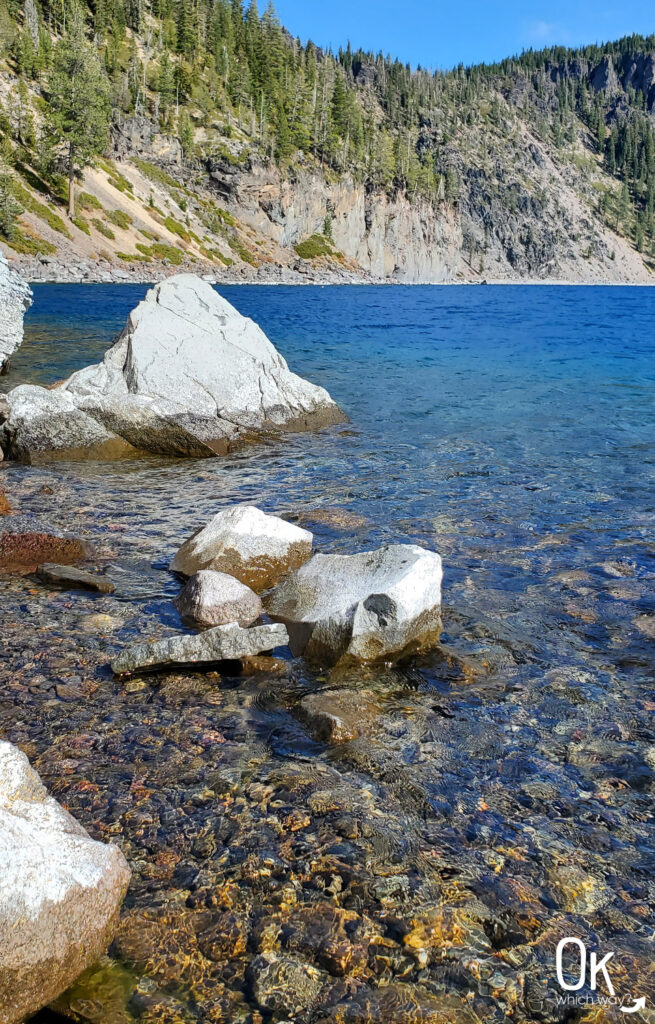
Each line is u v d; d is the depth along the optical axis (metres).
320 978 3.54
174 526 10.18
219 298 17.42
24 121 100.94
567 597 8.09
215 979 3.50
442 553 9.30
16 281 19.02
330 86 179.25
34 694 5.88
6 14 116.25
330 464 13.73
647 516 10.87
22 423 13.38
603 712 5.92
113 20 139.00
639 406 19.92
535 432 16.59
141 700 5.90
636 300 93.75
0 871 3.27
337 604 6.93
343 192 148.62
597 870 4.25
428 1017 3.37
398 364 27.19
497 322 49.16
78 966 3.43
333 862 4.24
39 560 8.61
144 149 120.81
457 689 6.25
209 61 153.62
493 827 4.58
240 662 6.48
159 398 14.59
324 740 5.43
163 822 4.50
